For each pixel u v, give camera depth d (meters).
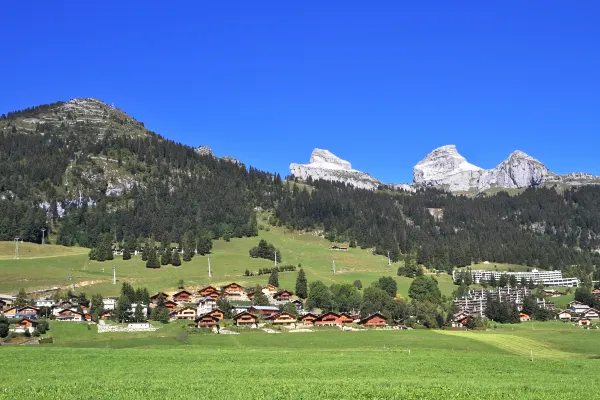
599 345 127.00
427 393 54.00
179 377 65.50
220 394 51.94
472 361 87.19
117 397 50.09
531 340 133.00
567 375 74.19
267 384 58.84
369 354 95.44
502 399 51.78
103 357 86.00
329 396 51.91
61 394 51.47
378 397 51.72
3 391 52.91
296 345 123.81
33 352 90.75
